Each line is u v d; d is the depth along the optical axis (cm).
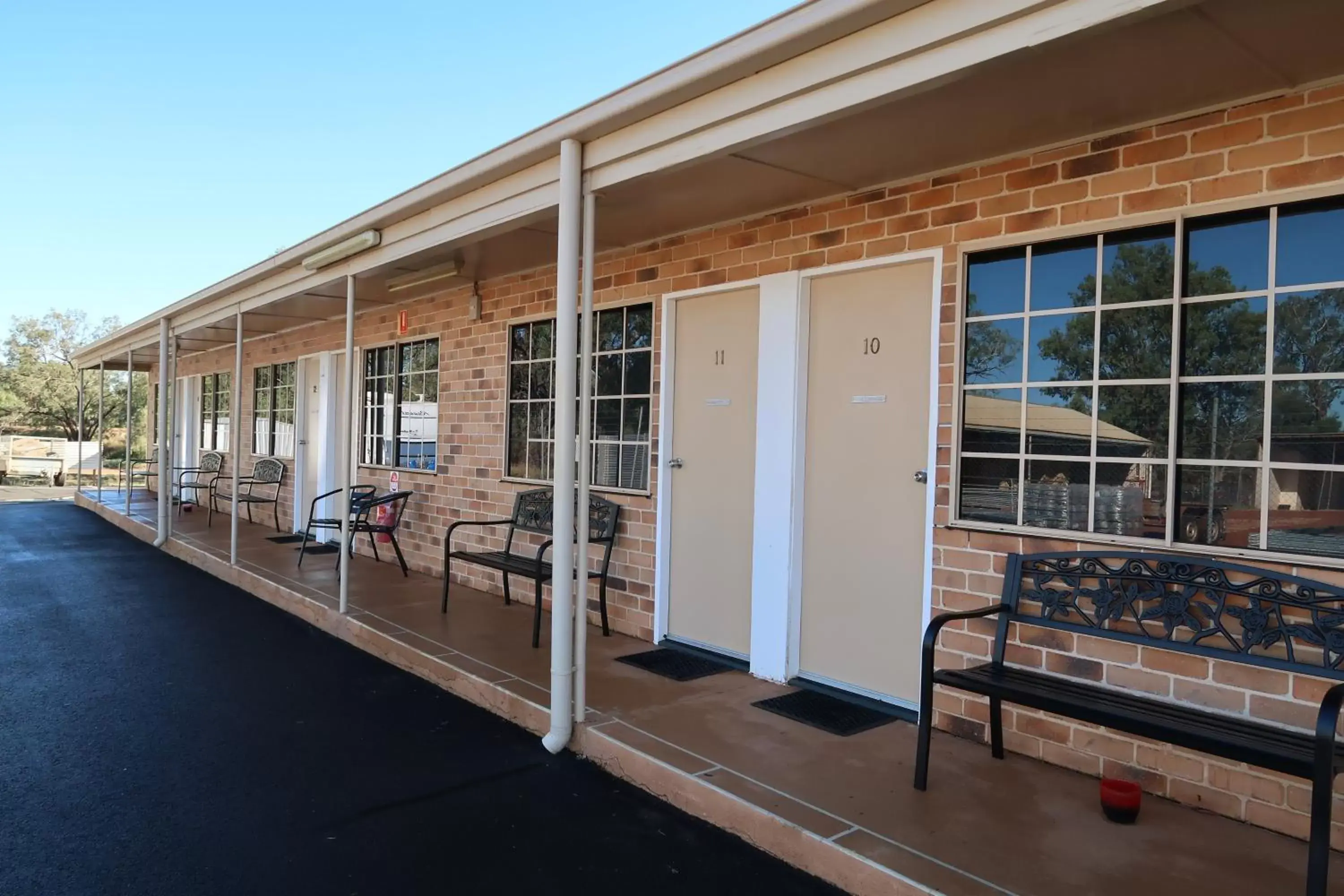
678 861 313
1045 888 269
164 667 562
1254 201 321
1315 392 312
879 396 447
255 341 1255
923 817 317
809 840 303
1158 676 338
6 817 346
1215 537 333
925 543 420
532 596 683
